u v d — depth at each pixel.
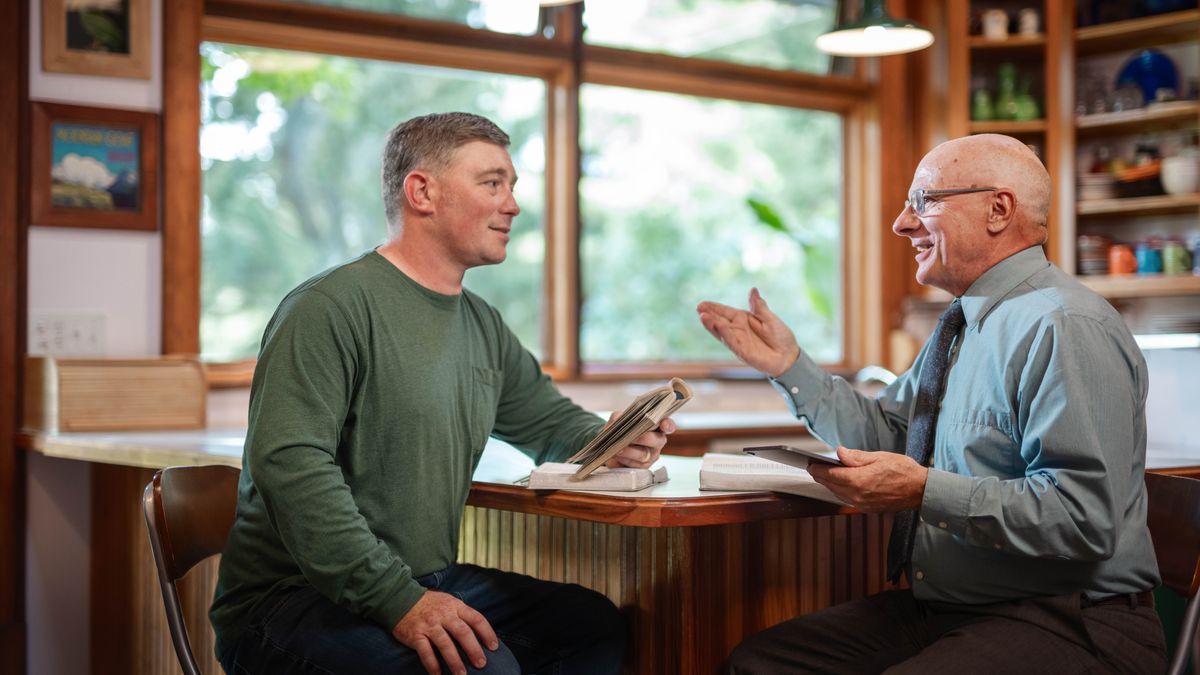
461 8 3.93
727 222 4.91
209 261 4.05
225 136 4.05
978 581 1.74
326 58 3.81
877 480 1.62
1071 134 4.28
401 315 1.82
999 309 1.77
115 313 3.28
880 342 4.64
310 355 1.71
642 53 4.25
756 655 1.79
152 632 2.82
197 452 2.34
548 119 4.15
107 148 3.26
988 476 1.72
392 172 1.89
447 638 1.59
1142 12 4.19
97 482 3.19
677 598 1.79
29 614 3.17
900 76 4.64
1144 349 3.18
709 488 1.72
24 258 3.14
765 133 4.87
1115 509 1.59
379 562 1.64
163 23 3.33
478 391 1.94
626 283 4.80
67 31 3.20
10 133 3.13
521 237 4.58
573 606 1.84
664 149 4.75
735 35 4.54
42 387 3.06
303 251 4.34
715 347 4.96
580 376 4.11
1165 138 4.27
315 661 1.65
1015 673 1.60
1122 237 4.36
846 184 4.78
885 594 1.90
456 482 1.86
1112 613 1.68
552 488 1.74
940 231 1.83
